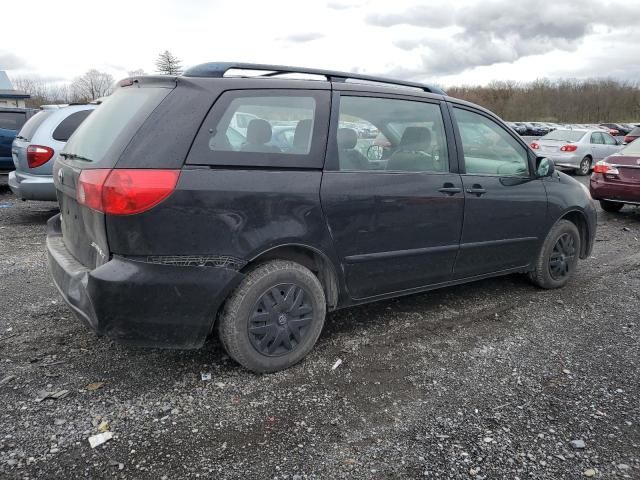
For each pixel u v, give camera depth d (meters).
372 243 3.37
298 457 2.39
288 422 2.64
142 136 2.64
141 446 2.43
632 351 3.53
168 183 2.61
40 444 2.41
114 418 2.63
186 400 2.81
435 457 2.41
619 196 8.57
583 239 5.02
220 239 2.77
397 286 3.64
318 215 3.08
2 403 2.71
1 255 5.58
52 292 4.40
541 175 4.41
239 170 2.83
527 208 4.30
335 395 2.90
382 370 3.20
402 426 2.64
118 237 2.60
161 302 2.69
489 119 4.18
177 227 2.66
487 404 2.85
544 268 4.61
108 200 2.56
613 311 4.27
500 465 2.36
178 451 2.40
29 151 6.98
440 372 3.19
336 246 3.21
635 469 2.35
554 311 4.25
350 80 3.53
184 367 3.15
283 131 3.04
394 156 3.53
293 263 3.09
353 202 3.22
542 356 3.44
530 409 2.81
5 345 3.37
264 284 2.97
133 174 2.57
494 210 4.05
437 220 3.68
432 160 3.72
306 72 3.23
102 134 2.92
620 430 2.64
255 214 2.86
